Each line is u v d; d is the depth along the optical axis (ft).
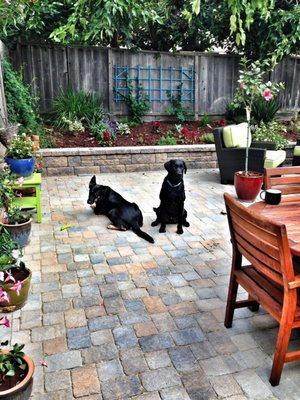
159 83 23.97
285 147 21.36
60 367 6.00
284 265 4.97
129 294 8.22
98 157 19.44
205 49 26.48
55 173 19.03
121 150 19.66
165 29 24.22
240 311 7.67
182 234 11.79
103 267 9.47
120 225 11.90
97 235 11.55
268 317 7.46
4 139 13.21
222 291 8.42
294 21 21.57
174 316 7.43
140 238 11.39
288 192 8.37
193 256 10.21
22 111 18.48
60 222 12.55
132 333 6.88
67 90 21.94
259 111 23.63
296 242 5.41
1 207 10.21
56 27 21.13
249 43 24.21
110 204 12.42
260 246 5.44
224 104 25.62
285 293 5.19
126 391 5.55
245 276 6.54
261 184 15.16
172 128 23.57
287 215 6.67
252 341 6.72
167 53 23.50
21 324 7.06
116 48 22.53
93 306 7.72
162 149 20.31
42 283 8.60
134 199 15.34
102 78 22.99
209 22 24.11
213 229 12.23
